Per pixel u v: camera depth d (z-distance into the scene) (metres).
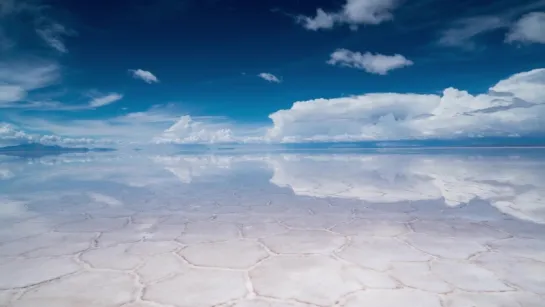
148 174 8.66
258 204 4.48
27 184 6.68
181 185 6.38
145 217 3.75
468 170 8.38
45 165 12.82
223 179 7.35
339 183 6.46
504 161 11.20
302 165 11.37
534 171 7.89
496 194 4.96
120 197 5.05
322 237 2.94
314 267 2.24
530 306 1.70
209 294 1.86
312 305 1.73
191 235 3.03
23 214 3.91
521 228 3.15
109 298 1.82
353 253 2.51
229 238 2.92
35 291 1.90
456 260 2.34
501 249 2.56
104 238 2.93
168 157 19.78
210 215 3.84
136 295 1.85
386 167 9.91
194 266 2.27
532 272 2.12
